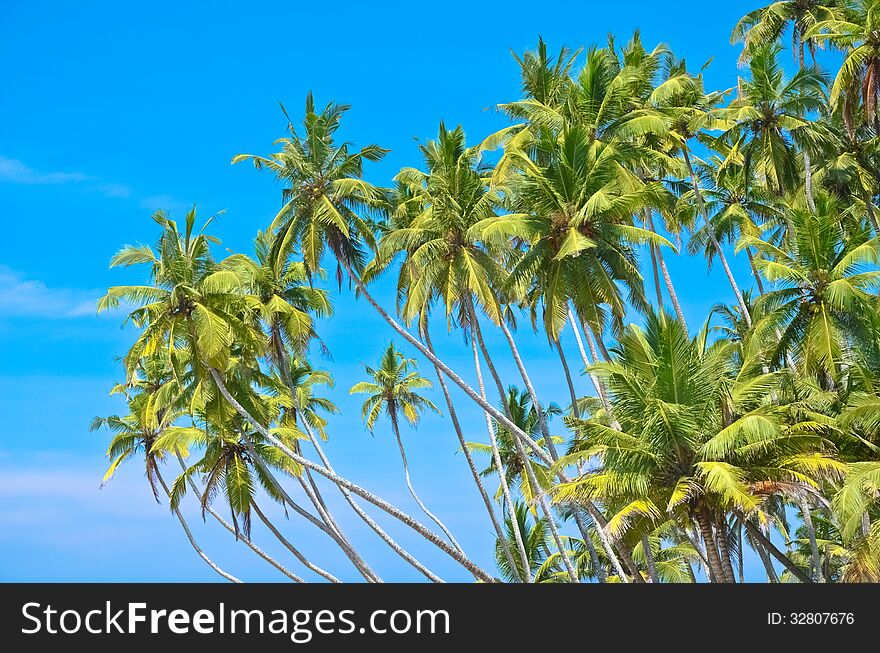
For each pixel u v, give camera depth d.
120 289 38.47
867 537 24.95
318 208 38.97
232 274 38.47
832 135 40.94
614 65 40.50
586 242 30.17
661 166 41.16
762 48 39.19
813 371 32.00
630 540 28.09
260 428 40.19
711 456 26.00
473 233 34.03
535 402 37.66
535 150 36.50
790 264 33.66
